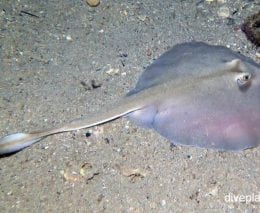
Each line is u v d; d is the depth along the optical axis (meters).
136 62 0.78
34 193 0.62
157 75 0.71
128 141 0.67
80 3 0.88
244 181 0.63
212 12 0.86
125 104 0.67
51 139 0.67
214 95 0.65
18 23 0.83
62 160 0.65
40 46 0.80
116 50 0.80
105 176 0.64
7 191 0.62
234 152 0.65
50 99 0.73
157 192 0.62
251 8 0.86
